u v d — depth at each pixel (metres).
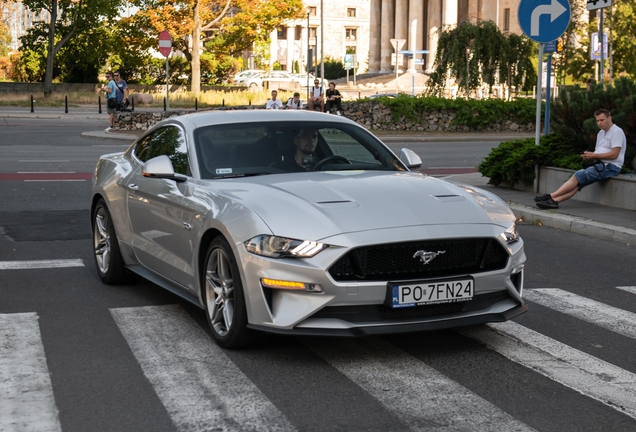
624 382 4.88
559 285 7.69
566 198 11.88
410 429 4.09
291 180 5.83
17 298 6.95
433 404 4.46
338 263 4.93
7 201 12.83
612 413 4.35
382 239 4.94
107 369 5.05
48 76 52.50
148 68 63.50
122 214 7.07
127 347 5.52
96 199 7.74
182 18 52.34
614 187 11.96
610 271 8.38
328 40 133.50
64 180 15.61
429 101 32.81
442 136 30.28
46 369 5.05
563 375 4.99
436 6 75.19
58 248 9.19
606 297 7.23
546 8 12.60
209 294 5.63
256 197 5.42
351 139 6.71
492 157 14.71
